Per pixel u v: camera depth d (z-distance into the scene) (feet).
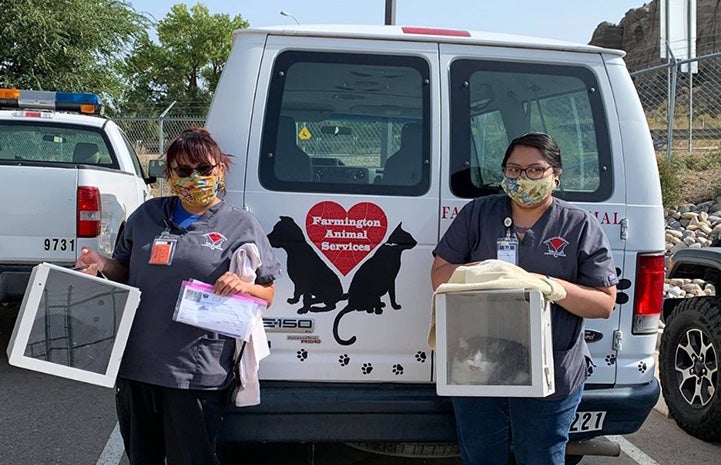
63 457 14.35
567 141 11.49
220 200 9.95
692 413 15.75
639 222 11.30
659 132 49.55
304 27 11.25
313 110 11.09
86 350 8.94
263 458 14.24
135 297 9.04
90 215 19.13
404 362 10.94
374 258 10.87
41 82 52.08
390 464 14.19
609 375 11.23
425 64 11.23
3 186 18.72
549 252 9.70
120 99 60.08
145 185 27.45
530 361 8.84
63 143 24.12
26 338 8.71
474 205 10.21
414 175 11.07
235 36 11.16
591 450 11.69
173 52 182.60
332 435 10.63
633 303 11.28
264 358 10.69
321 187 10.89
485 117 11.33
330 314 10.85
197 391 9.43
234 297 9.31
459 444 10.36
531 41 11.45
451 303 9.09
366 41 11.16
